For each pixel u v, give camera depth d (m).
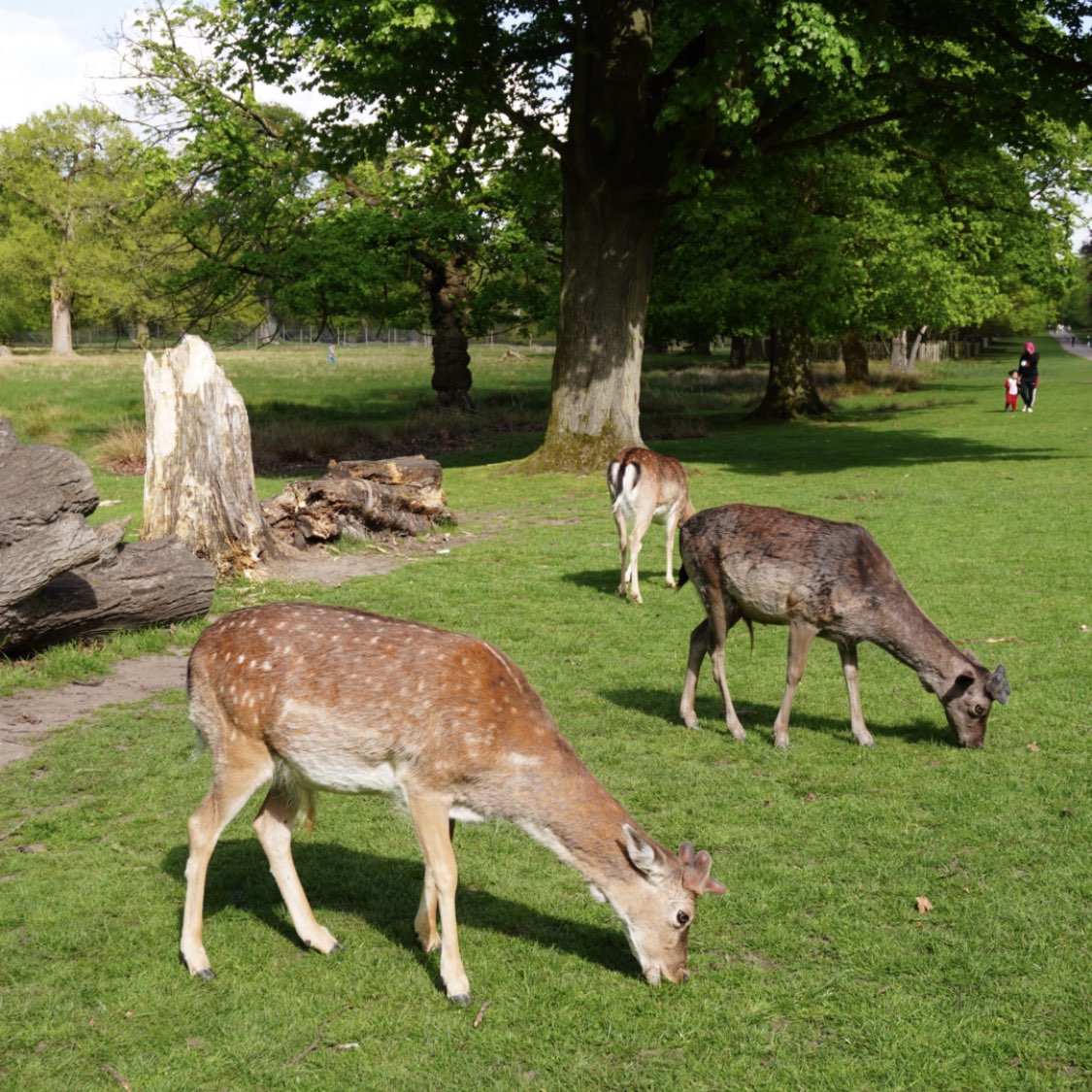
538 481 21.52
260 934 5.27
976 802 6.72
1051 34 22.19
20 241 69.81
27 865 5.95
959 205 32.19
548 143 22.84
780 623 7.71
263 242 30.53
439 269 35.12
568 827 4.69
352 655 4.80
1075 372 61.16
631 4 20.78
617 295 22.52
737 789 6.97
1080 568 12.91
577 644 10.37
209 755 7.59
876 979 4.87
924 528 15.48
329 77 22.28
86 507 10.05
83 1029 4.50
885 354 71.56
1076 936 5.18
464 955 5.09
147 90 28.03
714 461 24.11
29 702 8.70
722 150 22.12
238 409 12.93
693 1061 4.30
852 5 19.83
